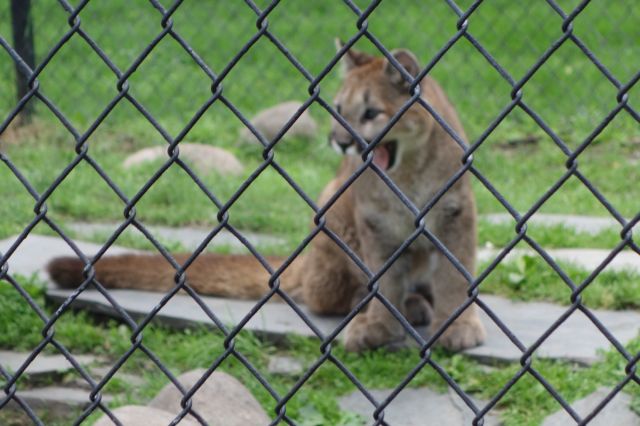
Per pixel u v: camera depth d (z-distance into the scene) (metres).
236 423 7.38
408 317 10.12
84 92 20.83
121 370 9.38
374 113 10.01
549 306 10.61
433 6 27.66
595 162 17.75
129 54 22.05
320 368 9.15
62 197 14.81
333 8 28.50
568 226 13.74
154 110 20.69
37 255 12.06
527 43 24.67
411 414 8.36
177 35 4.83
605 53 23.88
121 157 17.61
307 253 10.70
